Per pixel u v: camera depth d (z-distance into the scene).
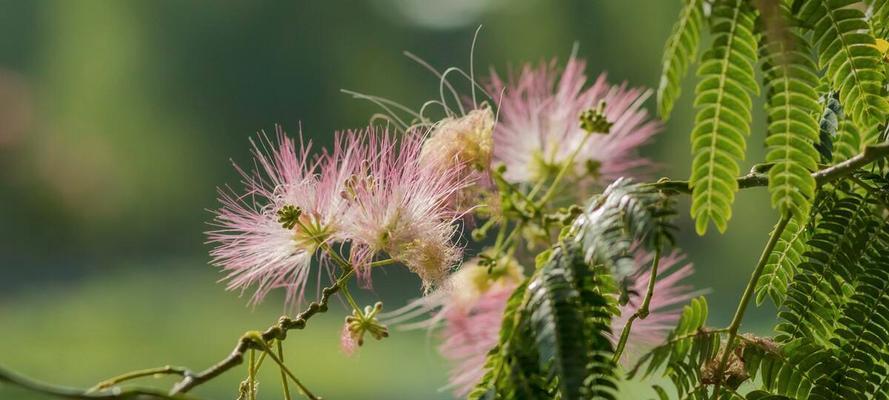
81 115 8.05
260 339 0.66
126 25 8.25
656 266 0.67
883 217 0.69
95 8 8.30
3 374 0.61
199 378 0.64
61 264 7.48
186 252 7.73
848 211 0.69
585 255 0.65
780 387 0.67
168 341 4.39
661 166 0.82
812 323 0.68
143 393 0.62
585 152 0.81
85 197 7.73
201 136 8.05
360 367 3.21
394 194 0.72
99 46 8.23
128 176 7.84
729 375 0.67
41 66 8.30
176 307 5.03
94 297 5.70
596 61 6.64
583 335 0.64
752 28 0.65
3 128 7.79
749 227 4.12
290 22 8.13
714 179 0.66
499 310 0.75
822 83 0.69
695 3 0.65
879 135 0.69
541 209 0.73
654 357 0.66
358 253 0.72
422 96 7.70
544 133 0.81
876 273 0.68
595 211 0.66
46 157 7.78
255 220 0.73
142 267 7.27
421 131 0.75
